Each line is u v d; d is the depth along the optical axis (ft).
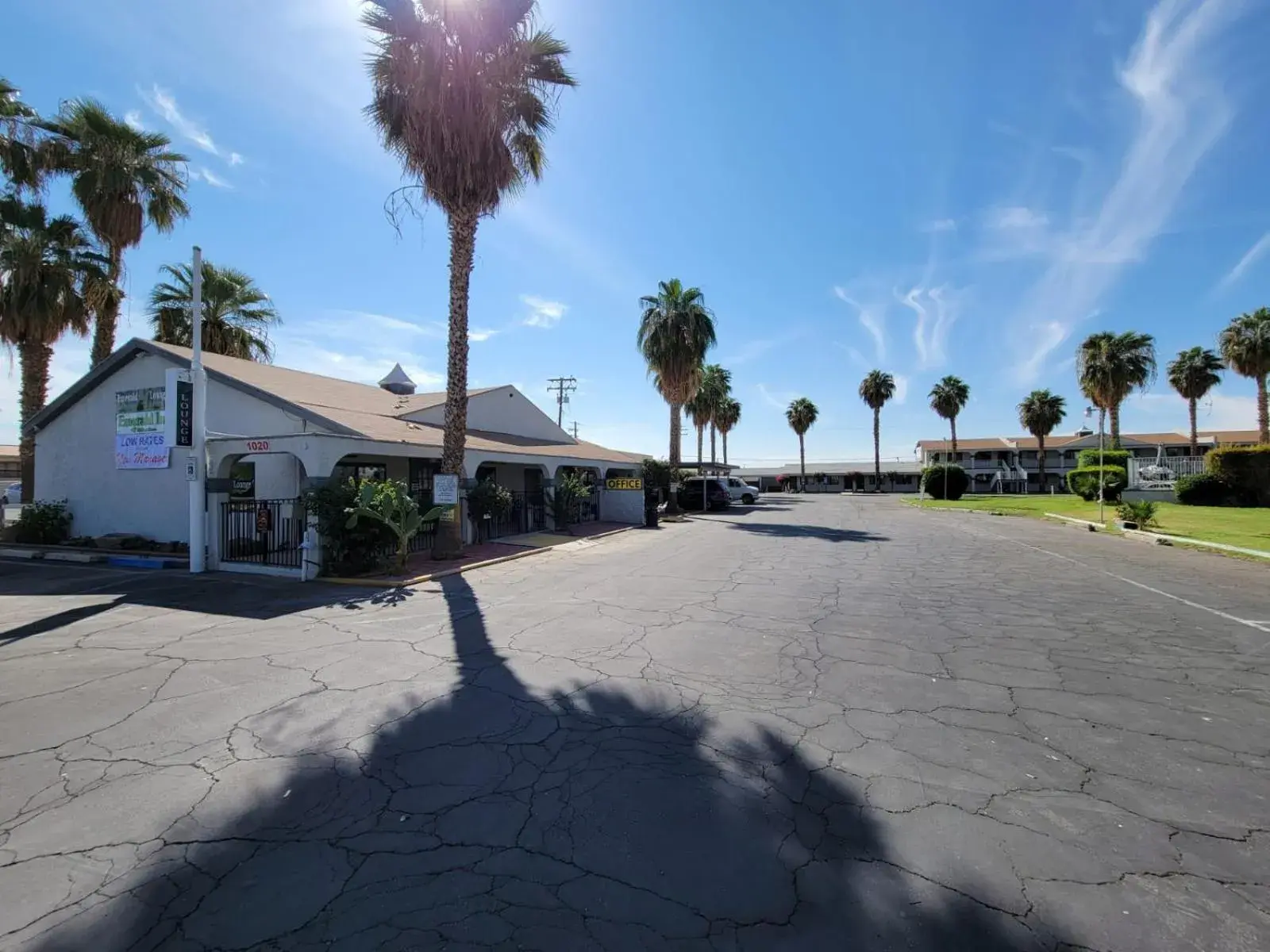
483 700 15.65
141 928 7.82
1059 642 20.88
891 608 26.21
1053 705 15.16
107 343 64.39
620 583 33.14
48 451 52.29
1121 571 36.11
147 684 16.97
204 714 14.82
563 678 17.28
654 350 98.63
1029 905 8.13
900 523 75.61
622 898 8.31
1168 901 8.20
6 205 58.59
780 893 8.39
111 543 45.62
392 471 55.47
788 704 15.29
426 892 8.45
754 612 25.54
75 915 8.06
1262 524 60.03
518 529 60.80
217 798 10.98
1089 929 7.70
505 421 78.38
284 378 54.65
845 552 46.14
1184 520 64.64
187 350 47.70
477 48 38.19
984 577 34.40
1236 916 7.92
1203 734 13.55
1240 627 22.90
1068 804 10.68
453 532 42.34
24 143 60.75
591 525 70.79
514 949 7.41
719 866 8.98
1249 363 123.54
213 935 7.69
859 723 14.12
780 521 80.59
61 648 20.61
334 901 8.29
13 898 8.38
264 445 37.14
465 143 39.34
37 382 61.41
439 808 10.61
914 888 8.48
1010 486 226.58
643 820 10.21
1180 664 18.44
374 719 14.49
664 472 94.63
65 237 61.57
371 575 35.22
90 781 11.62
